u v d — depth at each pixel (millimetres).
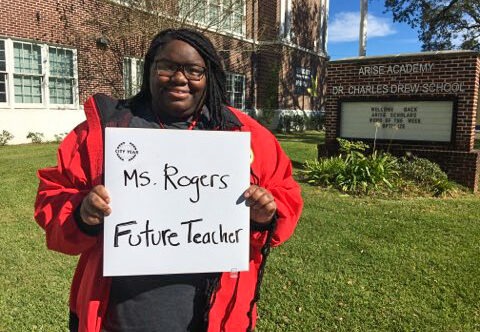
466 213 6570
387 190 8047
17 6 12547
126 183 1474
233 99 21281
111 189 1460
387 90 9750
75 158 1519
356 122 10188
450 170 9164
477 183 9109
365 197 7605
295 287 3918
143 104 1709
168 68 1576
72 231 1450
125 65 15688
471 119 8969
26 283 3861
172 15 14336
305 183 8523
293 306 3609
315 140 17953
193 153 1523
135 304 1538
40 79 13477
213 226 1550
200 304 1602
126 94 15695
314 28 27375
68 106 14125
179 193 1519
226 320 1620
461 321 3441
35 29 13023
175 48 1565
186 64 1571
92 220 1404
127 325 1535
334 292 3840
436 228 5691
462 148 9094
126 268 1479
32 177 7660
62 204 1467
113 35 14680
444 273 4266
